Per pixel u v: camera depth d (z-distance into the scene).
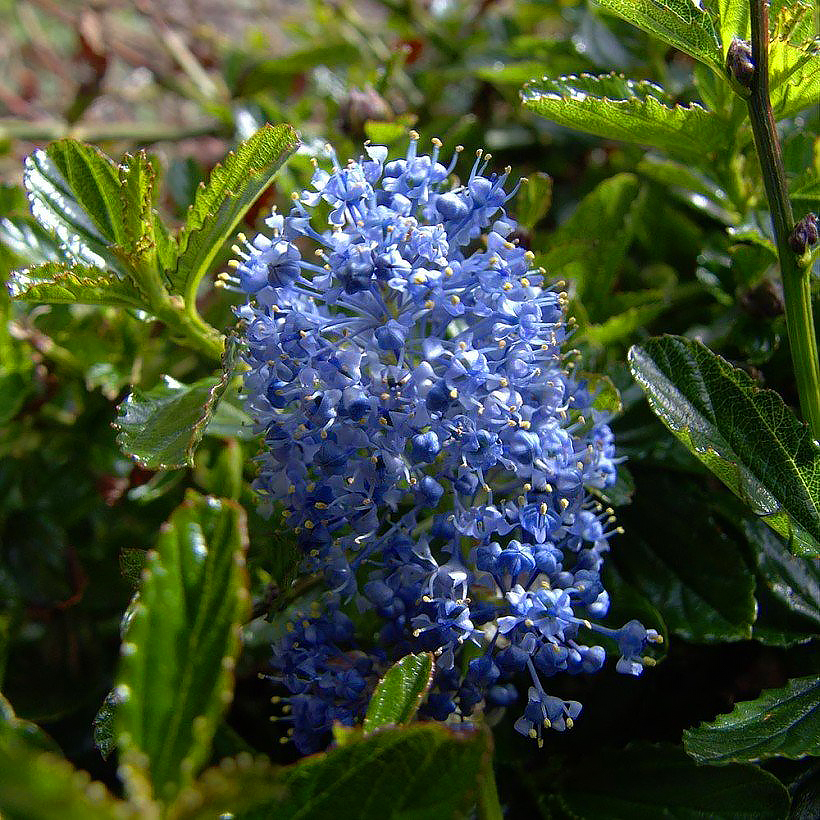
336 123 0.15
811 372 0.10
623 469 0.11
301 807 0.07
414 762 0.07
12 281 0.10
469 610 0.09
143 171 0.10
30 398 0.14
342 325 0.09
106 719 0.09
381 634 0.09
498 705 0.10
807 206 0.12
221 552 0.07
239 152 0.10
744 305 0.12
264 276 0.09
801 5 0.10
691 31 0.09
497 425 0.09
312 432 0.09
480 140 0.17
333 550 0.09
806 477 0.09
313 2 0.21
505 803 0.11
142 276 0.10
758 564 0.11
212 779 0.06
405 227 0.09
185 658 0.07
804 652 0.11
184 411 0.10
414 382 0.09
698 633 0.11
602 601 0.09
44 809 0.05
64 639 0.14
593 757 0.11
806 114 0.13
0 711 0.08
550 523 0.09
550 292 0.10
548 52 0.17
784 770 0.10
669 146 0.12
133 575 0.10
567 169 0.19
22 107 0.24
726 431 0.10
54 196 0.10
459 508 0.09
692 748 0.09
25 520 0.14
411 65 0.21
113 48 0.23
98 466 0.14
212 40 0.23
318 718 0.09
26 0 0.24
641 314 0.12
